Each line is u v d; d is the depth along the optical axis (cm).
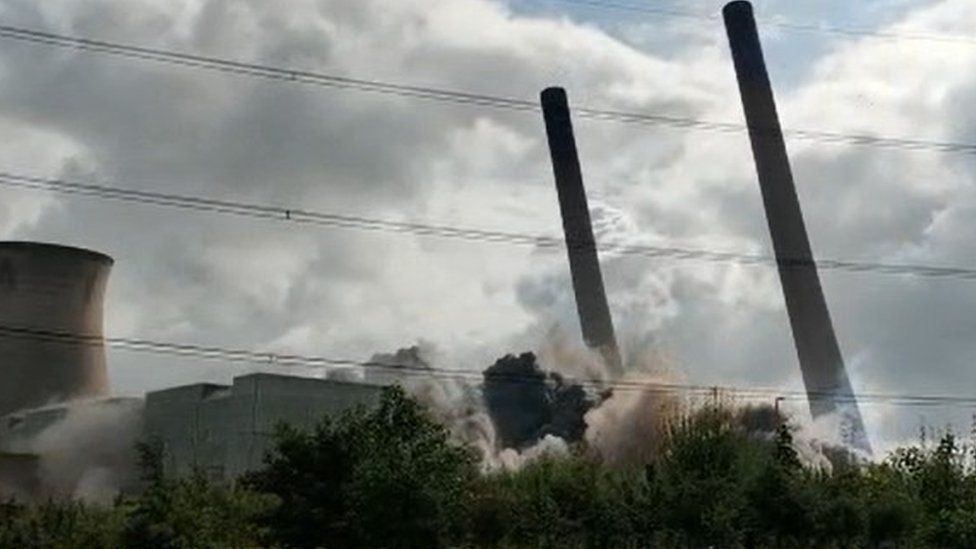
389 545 2667
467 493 3080
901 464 3747
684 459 3528
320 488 2823
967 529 3173
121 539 2681
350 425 2930
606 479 3584
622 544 3306
